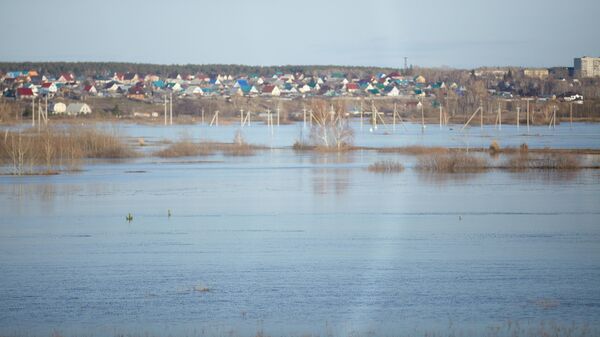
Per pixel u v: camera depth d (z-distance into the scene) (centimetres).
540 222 14538
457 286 9875
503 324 8375
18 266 11150
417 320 8556
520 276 10369
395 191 19288
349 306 9056
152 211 16375
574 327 8244
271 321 8544
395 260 11375
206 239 13125
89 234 13662
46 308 9069
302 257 11631
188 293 9650
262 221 14975
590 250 11994
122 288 9906
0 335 8181
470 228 13975
